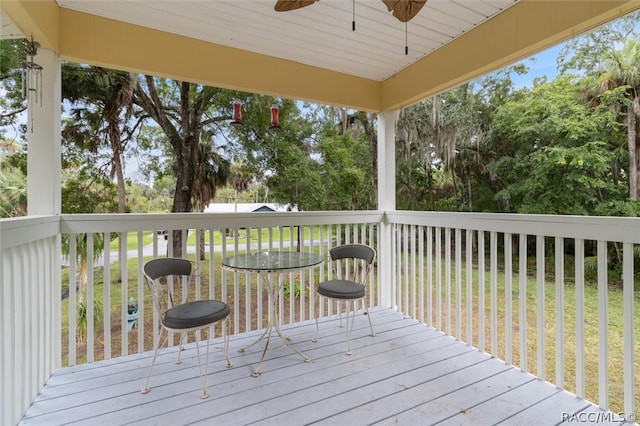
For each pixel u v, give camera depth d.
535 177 6.45
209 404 1.77
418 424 1.61
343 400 1.81
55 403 1.78
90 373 2.12
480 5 2.22
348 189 8.32
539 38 2.07
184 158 7.23
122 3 2.18
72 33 2.23
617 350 3.40
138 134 7.25
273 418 1.65
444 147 7.76
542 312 2.05
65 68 5.80
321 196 7.89
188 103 7.27
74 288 2.25
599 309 1.76
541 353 2.05
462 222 2.59
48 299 2.04
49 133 2.11
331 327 2.95
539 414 1.70
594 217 1.75
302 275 3.11
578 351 1.86
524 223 2.13
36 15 1.83
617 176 5.66
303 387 1.95
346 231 3.34
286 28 2.53
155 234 2.47
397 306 3.41
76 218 2.21
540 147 6.62
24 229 1.63
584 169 5.84
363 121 8.73
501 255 6.72
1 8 1.65
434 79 2.88
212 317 1.93
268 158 7.72
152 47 2.49
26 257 1.73
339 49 2.86
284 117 7.80
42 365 1.94
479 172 7.62
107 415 1.68
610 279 5.04
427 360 2.30
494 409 1.74
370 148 8.76
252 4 2.21
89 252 2.28
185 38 2.62
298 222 3.06
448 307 2.75
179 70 2.58
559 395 1.88
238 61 2.83
